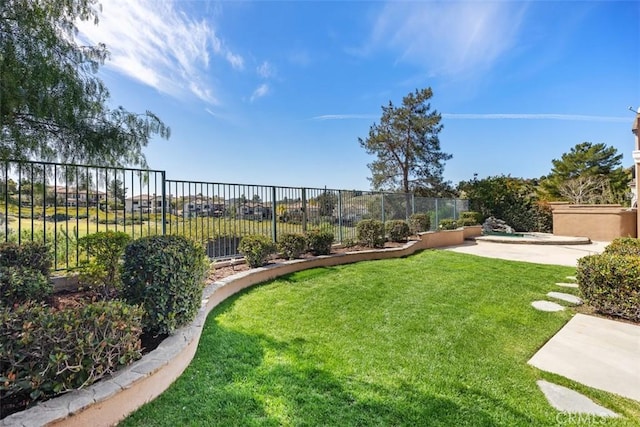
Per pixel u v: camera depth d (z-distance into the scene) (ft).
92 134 17.63
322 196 29.53
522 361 10.59
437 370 9.73
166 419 7.05
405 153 67.15
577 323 14.06
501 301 16.84
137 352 7.95
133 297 10.05
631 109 38.68
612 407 8.22
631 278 14.33
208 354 10.05
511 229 62.13
